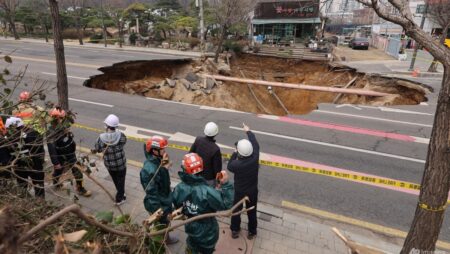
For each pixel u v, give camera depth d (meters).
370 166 7.60
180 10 51.09
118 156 5.08
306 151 8.38
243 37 32.34
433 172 2.98
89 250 1.54
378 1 3.06
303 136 9.46
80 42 32.41
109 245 1.86
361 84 18.73
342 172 7.24
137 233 2.00
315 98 20.88
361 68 20.45
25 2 45.88
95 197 5.58
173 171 7.03
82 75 16.34
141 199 5.65
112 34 41.47
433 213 3.09
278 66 24.67
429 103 13.34
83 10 43.44
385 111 12.33
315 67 23.45
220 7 23.33
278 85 19.98
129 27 37.16
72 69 17.53
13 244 1.12
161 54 25.41
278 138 9.26
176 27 34.03
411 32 2.86
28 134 4.04
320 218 5.57
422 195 3.15
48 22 38.47
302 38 32.03
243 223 5.18
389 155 8.22
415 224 3.28
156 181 3.86
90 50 27.11
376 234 5.19
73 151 5.09
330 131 9.92
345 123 10.76
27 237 1.18
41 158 4.25
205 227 3.58
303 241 4.83
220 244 4.63
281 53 26.09
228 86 20.41
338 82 21.09
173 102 12.91
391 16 2.90
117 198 5.37
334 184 6.73
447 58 2.68
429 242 3.22
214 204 3.50
